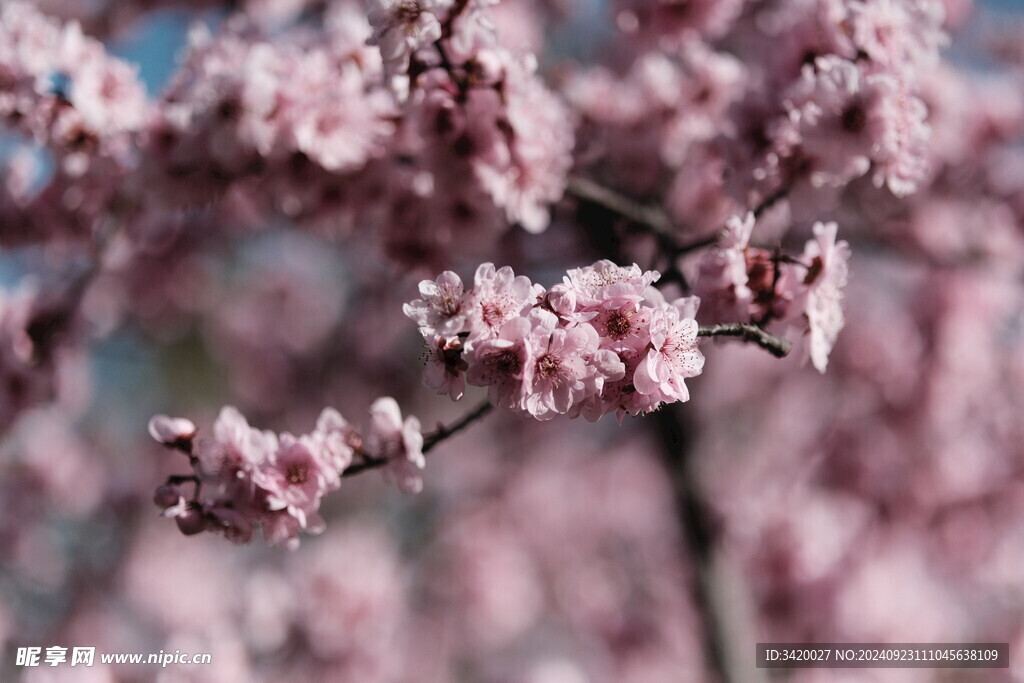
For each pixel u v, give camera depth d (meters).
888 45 0.69
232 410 0.64
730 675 0.92
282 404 1.58
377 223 0.76
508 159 0.71
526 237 0.91
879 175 0.69
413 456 0.64
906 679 1.20
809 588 1.14
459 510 1.52
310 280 1.63
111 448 1.47
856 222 1.01
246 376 1.58
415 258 0.77
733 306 0.64
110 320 1.04
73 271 0.86
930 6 0.70
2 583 1.31
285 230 1.17
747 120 0.72
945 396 1.14
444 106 0.70
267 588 1.14
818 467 1.23
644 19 0.84
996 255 1.11
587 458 1.59
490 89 0.69
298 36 0.79
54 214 0.79
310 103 0.72
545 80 0.89
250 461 0.64
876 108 0.67
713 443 1.39
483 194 0.73
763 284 0.65
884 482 1.20
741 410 1.52
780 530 1.15
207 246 1.07
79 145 0.75
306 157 0.74
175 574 1.36
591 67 1.05
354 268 1.45
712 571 0.97
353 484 1.58
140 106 0.75
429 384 0.59
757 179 0.71
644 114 0.86
